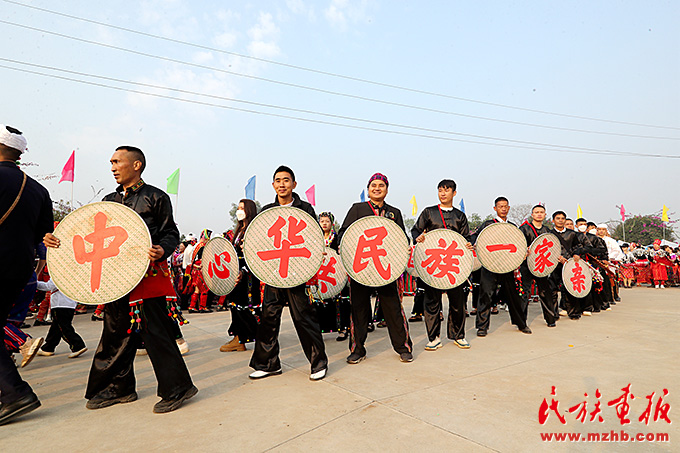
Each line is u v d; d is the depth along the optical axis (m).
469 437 2.02
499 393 2.69
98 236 2.51
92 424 2.27
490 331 5.18
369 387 2.86
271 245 3.16
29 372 3.46
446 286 4.11
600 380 2.96
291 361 3.72
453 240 4.22
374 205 3.92
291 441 2.00
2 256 2.36
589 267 6.11
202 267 4.18
